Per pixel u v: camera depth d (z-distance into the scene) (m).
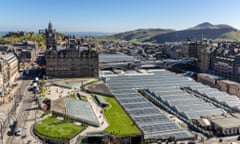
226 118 181.25
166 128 165.38
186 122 180.38
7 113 177.88
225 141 157.25
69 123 160.12
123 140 150.50
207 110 197.75
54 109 179.38
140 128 162.38
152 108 198.38
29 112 179.75
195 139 157.38
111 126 162.75
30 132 148.50
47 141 139.88
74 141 141.62
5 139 139.75
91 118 171.25
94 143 146.88
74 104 193.88
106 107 198.62
